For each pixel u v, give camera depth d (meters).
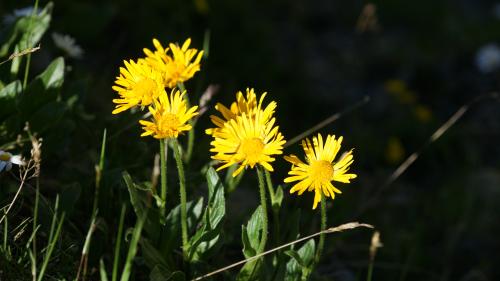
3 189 2.98
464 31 11.38
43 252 2.65
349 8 10.75
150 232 2.58
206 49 3.57
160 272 2.49
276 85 7.78
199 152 4.05
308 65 8.85
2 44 3.37
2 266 2.46
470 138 7.82
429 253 5.50
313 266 2.51
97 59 6.08
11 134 3.05
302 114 7.61
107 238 2.79
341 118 7.83
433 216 5.98
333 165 2.36
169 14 7.37
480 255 5.56
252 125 2.29
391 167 7.14
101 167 2.52
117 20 6.71
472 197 6.25
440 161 7.37
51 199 3.16
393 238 5.32
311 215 4.09
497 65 9.50
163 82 2.52
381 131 7.88
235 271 3.35
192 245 2.54
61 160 3.42
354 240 5.16
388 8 11.19
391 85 8.44
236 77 7.45
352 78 9.04
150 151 3.60
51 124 3.12
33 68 4.20
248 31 8.09
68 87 3.77
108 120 3.72
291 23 9.62
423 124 7.96
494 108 8.66
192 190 3.11
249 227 2.50
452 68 9.95
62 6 6.17
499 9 12.55
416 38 10.70
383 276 4.93
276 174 5.56
